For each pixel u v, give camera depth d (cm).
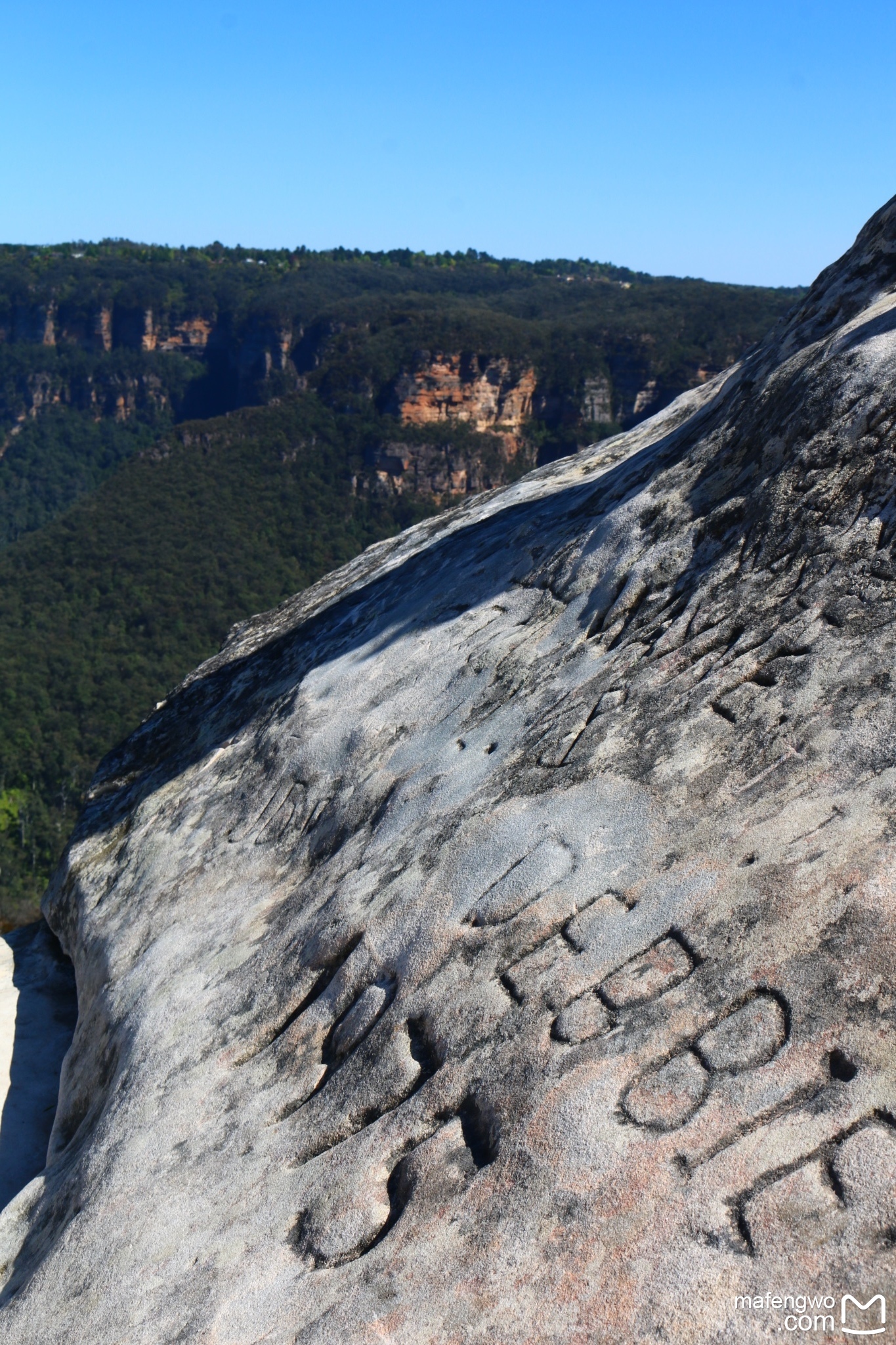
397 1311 253
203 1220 327
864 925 272
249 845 569
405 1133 305
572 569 569
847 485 430
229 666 897
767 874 302
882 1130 232
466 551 734
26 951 706
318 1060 364
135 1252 330
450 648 598
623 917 322
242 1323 278
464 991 335
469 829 408
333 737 591
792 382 519
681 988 289
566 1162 262
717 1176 241
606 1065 280
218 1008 430
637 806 363
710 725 381
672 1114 260
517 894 354
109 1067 466
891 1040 247
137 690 5197
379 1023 352
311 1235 293
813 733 345
